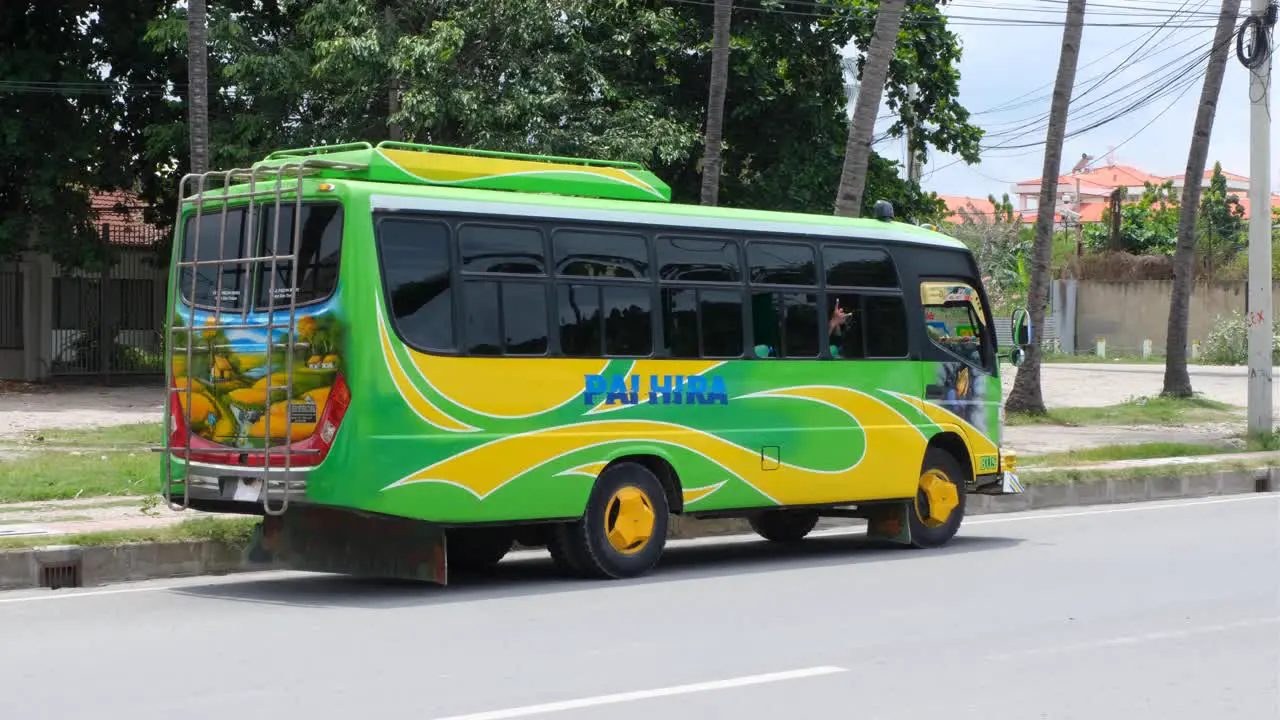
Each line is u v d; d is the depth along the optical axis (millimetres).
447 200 10852
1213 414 29781
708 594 10781
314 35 27141
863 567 12398
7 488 14508
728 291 12523
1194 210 31984
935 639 8781
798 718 6746
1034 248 28641
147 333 34219
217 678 7625
